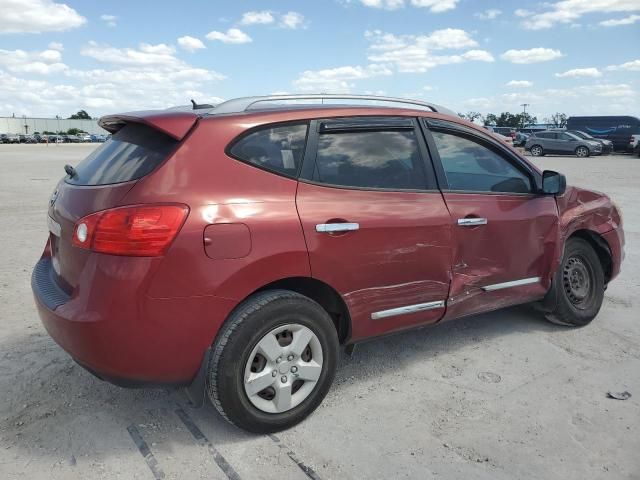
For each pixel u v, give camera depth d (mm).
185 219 2641
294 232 2912
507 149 4141
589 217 4582
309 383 3092
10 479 2611
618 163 24938
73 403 3309
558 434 3023
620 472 2705
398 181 3441
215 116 2951
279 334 2971
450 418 3188
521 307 5113
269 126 3049
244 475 2664
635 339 4375
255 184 2891
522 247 4027
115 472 2680
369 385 3584
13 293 5309
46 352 3996
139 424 3098
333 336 3145
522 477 2664
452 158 3771
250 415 2885
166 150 2793
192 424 3107
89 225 2668
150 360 2666
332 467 2729
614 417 3199
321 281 3051
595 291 4699
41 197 12516
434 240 3480
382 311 3342
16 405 3279
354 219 3131
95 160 3166
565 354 4078
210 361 2785
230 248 2729
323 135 3221
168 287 2615
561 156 32469
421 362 3936
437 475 2670
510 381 3646
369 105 3545
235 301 2773
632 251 7328
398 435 3008
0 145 65125
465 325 4676
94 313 2580
